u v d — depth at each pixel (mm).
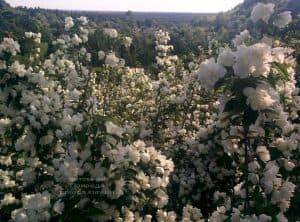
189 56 11539
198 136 6820
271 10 3613
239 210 4008
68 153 4152
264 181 3721
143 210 4492
